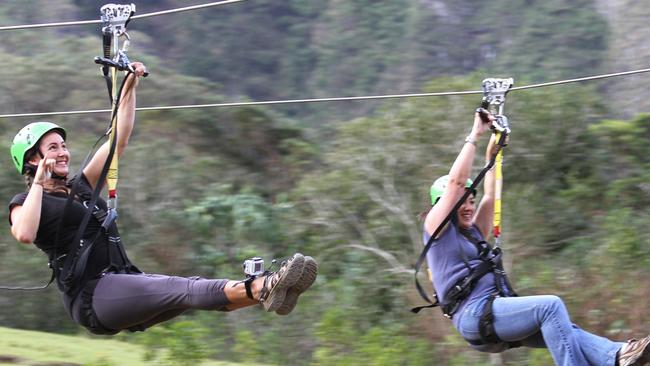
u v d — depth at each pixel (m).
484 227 9.16
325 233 19.12
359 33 40.09
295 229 19.62
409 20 39.66
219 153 24.86
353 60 39.41
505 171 19.09
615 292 15.37
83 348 14.75
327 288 17.27
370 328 16.27
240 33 41.50
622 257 15.70
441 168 18.02
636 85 27.83
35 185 7.76
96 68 26.66
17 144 8.22
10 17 38.59
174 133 24.25
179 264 20.33
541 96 19.41
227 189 21.98
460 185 8.53
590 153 19.28
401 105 19.22
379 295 17.27
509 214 17.78
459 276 8.51
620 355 7.77
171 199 21.55
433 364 14.91
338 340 15.06
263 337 16.64
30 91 25.28
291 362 16.39
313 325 16.53
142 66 8.51
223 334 17.39
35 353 13.72
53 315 19.70
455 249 8.59
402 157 18.45
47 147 8.19
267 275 7.62
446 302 8.54
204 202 20.58
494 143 8.91
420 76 37.97
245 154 24.92
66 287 7.99
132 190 21.25
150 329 14.46
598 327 15.24
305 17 42.12
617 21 32.28
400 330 15.90
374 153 18.52
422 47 38.69
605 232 17.22
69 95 25.52
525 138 19.25
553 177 19.27
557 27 36.06
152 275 7.94
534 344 8.59
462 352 14.98
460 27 38.81
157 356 14.45
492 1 38.88
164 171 21.70
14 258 19.66
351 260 18.02
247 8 42.06
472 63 38.06
